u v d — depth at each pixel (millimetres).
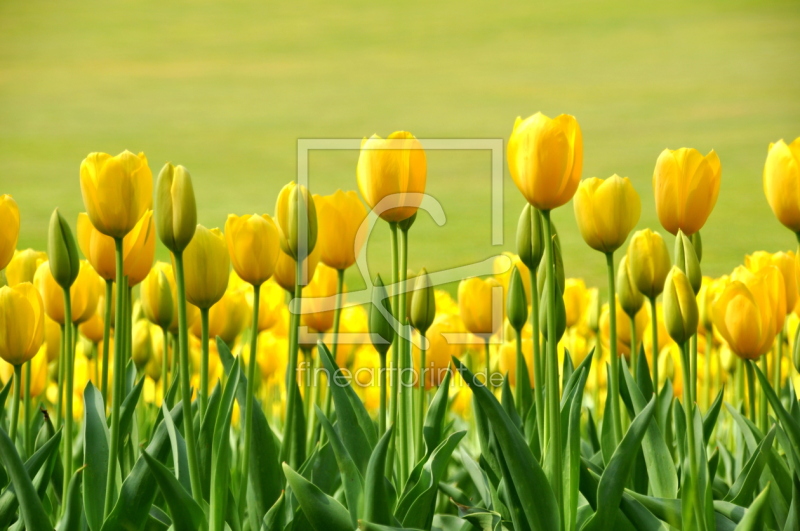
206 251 2227
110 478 2223
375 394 2734
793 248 9852
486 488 2332
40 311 2283
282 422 2744
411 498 2234
